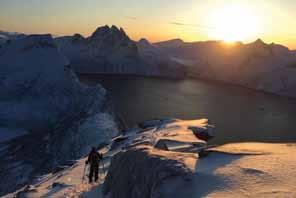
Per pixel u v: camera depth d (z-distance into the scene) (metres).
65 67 148.38
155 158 14.90
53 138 92.25
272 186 11.09
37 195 21.38
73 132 93.31
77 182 22.17
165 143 22.53
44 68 146.12
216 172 13.07
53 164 74.25
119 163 17.80
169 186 12.64
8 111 120.81
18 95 132.88
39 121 116.81
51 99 131.25
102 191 18.36
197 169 13.75
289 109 164.75
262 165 13.15
